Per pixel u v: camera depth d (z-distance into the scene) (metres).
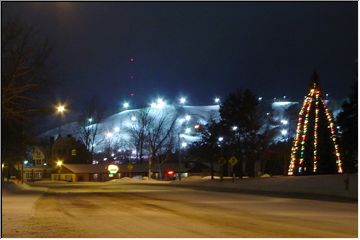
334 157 54.69
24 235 15.11
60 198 35.59
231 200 32.34
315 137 54.41
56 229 16.66
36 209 25.38
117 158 127.69
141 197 36.56
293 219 19.89
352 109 49.41
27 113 30.41
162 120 109.50
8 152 37.91
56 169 123.62
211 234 15.21
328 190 41.22
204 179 75.19
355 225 17.72
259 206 27.09
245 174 80.88
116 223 18.56
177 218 20.47
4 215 21.66
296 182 49.88
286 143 75.81
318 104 54.06
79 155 128.50
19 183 77.81
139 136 112.12
